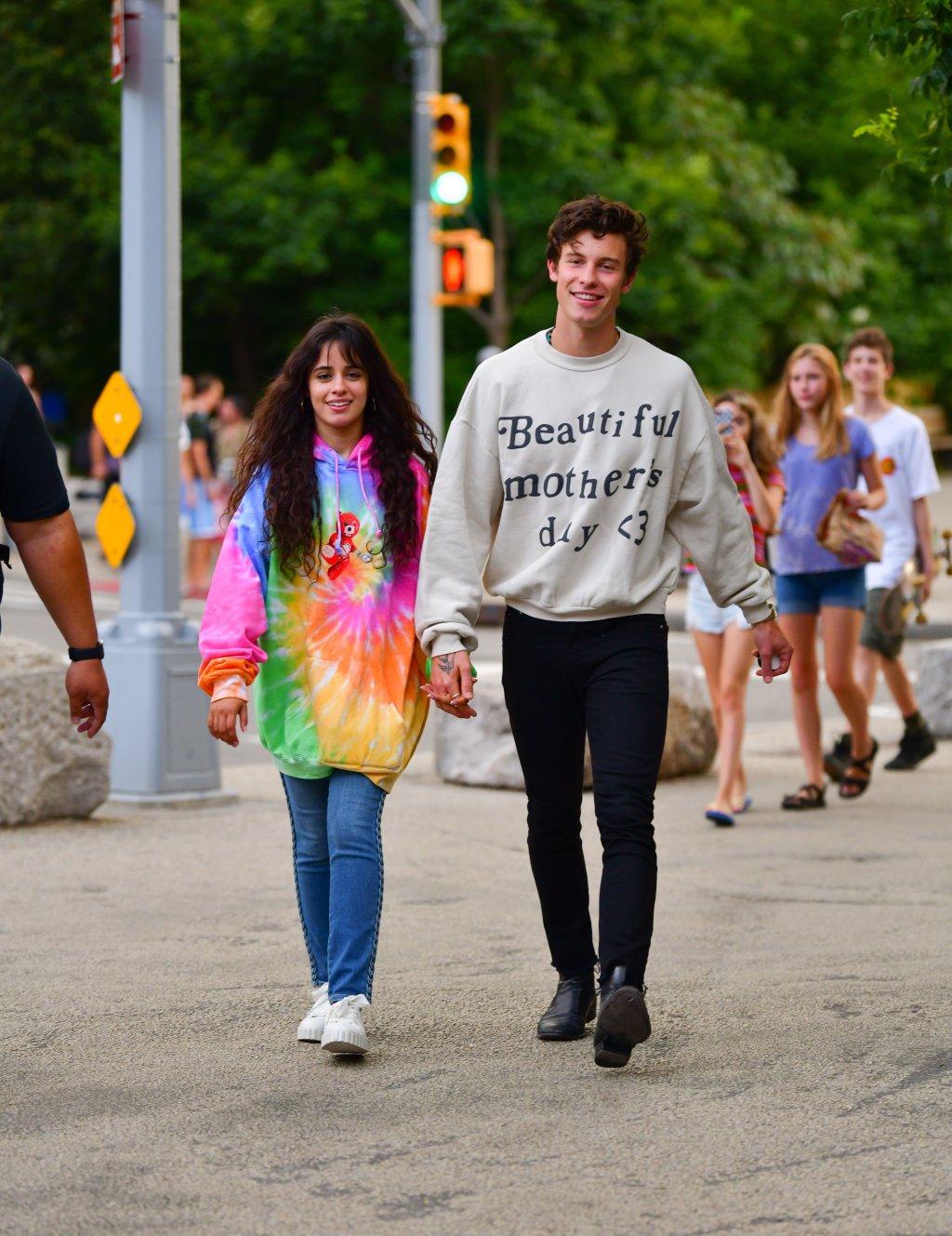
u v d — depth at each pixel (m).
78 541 5.73
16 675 11.26
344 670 6.46
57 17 44.28
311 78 40.78
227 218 39.84
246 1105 5.90
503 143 39.25
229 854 10.47
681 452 6.27
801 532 11.62
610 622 6.27
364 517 6.50
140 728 12.12
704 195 39.78
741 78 52.94
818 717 11.99
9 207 45.00
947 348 51.44
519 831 11.26
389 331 40.09
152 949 8.11
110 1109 5.88
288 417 6.53
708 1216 4.91
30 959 7.91
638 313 39.53
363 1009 6.47
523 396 6.25
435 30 24.20
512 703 6.40
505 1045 6.55
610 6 39.28
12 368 5.61
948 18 7.85
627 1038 6.00
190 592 27.84
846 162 51.53
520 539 6.30
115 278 45.53
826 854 10.38
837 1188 5.10
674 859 10.23
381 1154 5.43
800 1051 6.41
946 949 7.94
